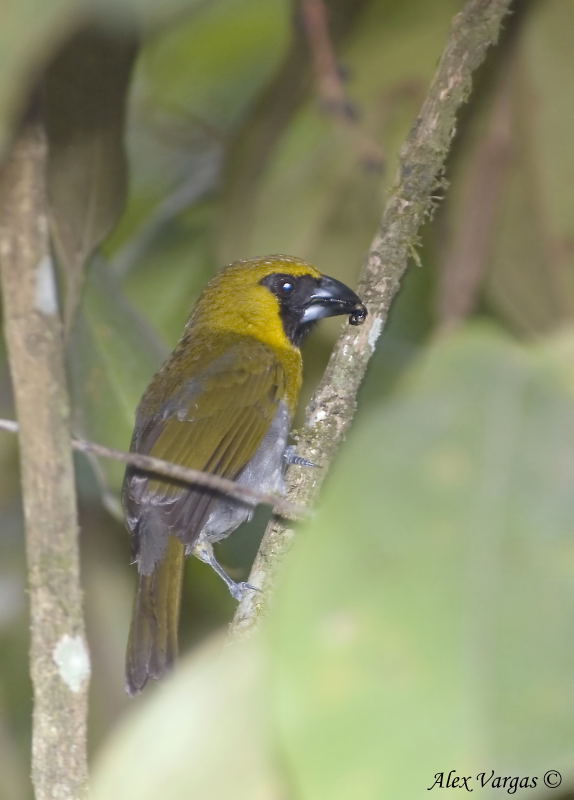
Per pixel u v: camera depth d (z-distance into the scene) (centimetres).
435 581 297
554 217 991
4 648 1180
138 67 1323
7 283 675
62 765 665
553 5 965
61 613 671
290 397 1080
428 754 279
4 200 675
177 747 353
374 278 764
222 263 1109
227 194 1070
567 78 977
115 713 1175
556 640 286
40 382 674
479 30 739
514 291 998
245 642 374
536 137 988
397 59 998
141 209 1372
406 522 305
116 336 953
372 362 967
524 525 302
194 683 361
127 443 940
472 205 996
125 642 1199
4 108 308
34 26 306
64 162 827
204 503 943
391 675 289
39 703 670
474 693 283
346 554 302
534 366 327
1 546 1197
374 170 1001
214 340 1069
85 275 849
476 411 321
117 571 1217
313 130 1031
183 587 1298
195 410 998
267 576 728
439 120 750
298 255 1086
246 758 350
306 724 287
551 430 316
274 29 1318
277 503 589
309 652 293
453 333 343
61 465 675
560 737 273
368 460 314
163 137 1338
